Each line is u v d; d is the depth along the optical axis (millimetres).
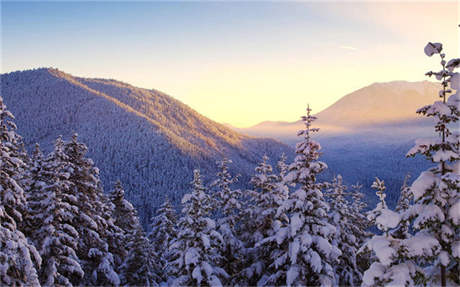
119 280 22734
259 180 21281
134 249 24578
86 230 22031
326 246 14922
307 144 15727
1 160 14852
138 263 24406
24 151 25547
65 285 18406
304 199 15609
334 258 15609
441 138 8641
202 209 18094
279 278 16812
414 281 8828
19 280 13461
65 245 18797
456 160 8594
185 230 17672
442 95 8664
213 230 18188
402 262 9039
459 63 8133
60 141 19766
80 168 22484
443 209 8570
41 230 18047
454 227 8633
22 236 14859
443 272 8555
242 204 23203
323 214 15594
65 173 19359
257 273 19406
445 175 8148
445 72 8289
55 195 18469
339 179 22609
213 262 18844
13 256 13406
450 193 8453
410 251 8523
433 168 9062
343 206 21922
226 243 20938
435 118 8414
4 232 13695
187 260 16672
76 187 22172
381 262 8672
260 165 21781
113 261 24906
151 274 24688
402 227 10656
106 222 24578
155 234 35781
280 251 17672
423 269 9203
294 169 16312
